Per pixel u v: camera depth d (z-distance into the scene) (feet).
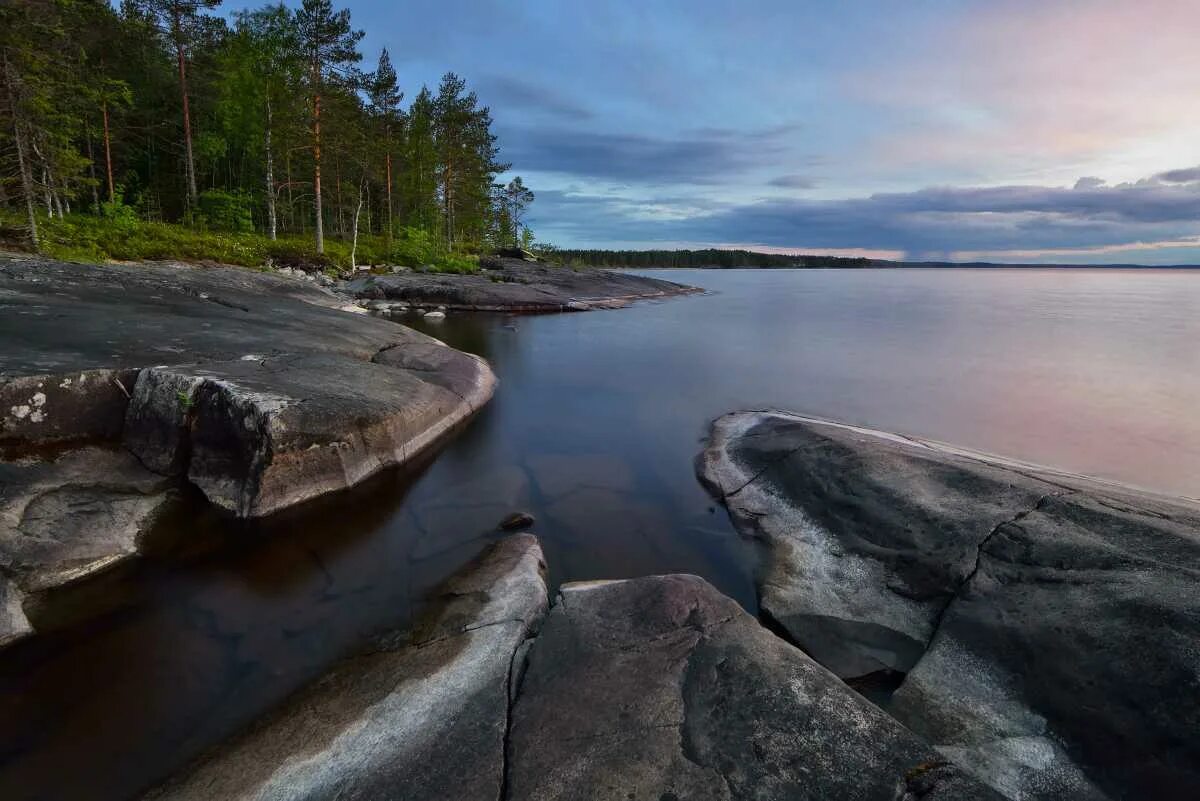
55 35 72.23
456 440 36.58
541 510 27.94
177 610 19.45
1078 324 103.86
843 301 161.79
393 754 13.34
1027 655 15.78
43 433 24.31
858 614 19.36
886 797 11.48
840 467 27.09
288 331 41.52
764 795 11.56
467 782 12.32
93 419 25.91
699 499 29.58
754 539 25.21
